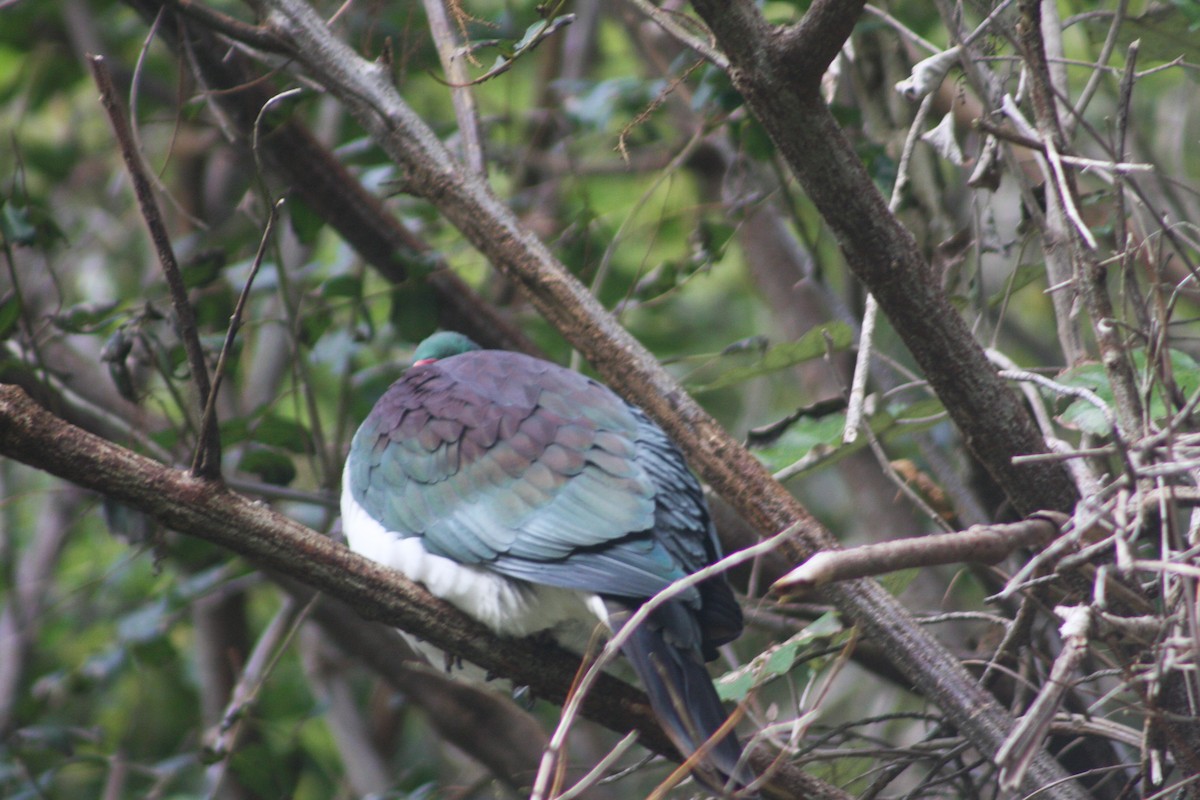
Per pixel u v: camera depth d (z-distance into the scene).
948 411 7.89
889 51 10.80
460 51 8.41
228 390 14.22
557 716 13.04
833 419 9.42
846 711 13.10
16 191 10.77
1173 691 7.17
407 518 8.22
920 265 7.46
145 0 9.88
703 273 11.56
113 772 12.84
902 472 9.95
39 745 12.31
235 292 12.07
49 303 15.37
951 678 7.65
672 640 7.15
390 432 8.62
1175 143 11.80
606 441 8.05
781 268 13.44
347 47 8.80
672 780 6.69
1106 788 8.93
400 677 11.41
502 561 7.77
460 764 14.61
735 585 10.73
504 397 8.51
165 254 6.80
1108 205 9.85
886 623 7.72
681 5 12.67
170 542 11.67
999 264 14.56
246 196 11.38
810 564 5.73
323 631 12.06
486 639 7.91
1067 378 7.90
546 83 16.45
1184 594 6.29
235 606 14.57
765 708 12.99
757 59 6.98
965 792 8.51
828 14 6.75
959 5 8.05
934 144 8.10
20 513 16.59
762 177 12.16
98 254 16.84
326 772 13.75
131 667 14.02
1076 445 9.70
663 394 8.29
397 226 11.62
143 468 6.84
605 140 14.56
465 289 11.71
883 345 11.92
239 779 11.55
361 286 11.55
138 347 11.75
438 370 9.09
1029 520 6.60
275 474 11.55
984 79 8.27
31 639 14.25
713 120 11.05
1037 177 10.01
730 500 8.15
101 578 13.14
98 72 6.62
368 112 8.70
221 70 10.83
